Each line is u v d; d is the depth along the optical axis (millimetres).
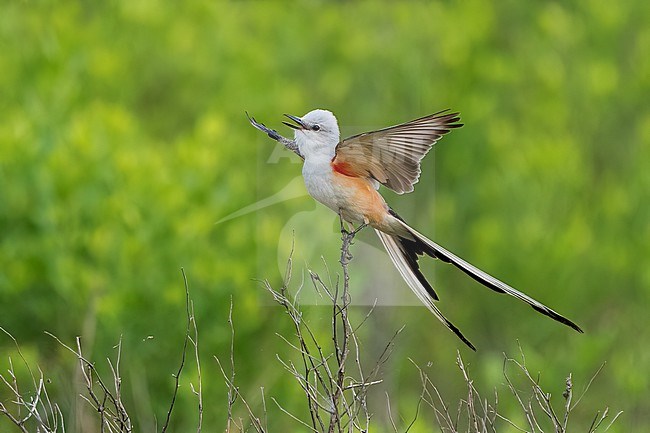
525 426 10836
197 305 11977
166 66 17797
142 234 12391
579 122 18641
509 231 16625
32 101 14219
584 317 16141
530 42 18766
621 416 13578
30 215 12492
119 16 17641
